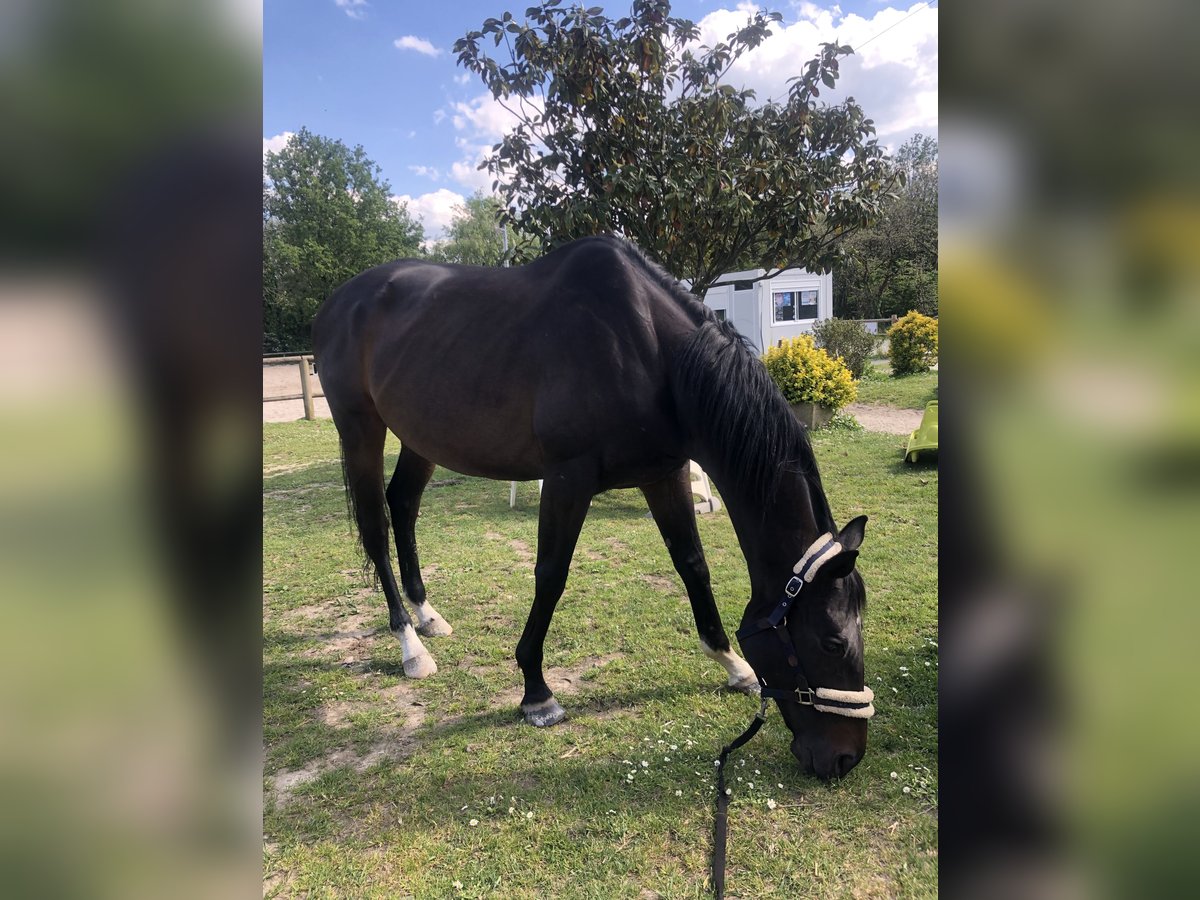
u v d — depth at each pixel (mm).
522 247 5004
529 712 2361
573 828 1810
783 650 1729
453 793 1999
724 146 4871
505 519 5285
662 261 4758
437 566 4152
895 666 2529
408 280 2756
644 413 2109
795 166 4625
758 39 4512
